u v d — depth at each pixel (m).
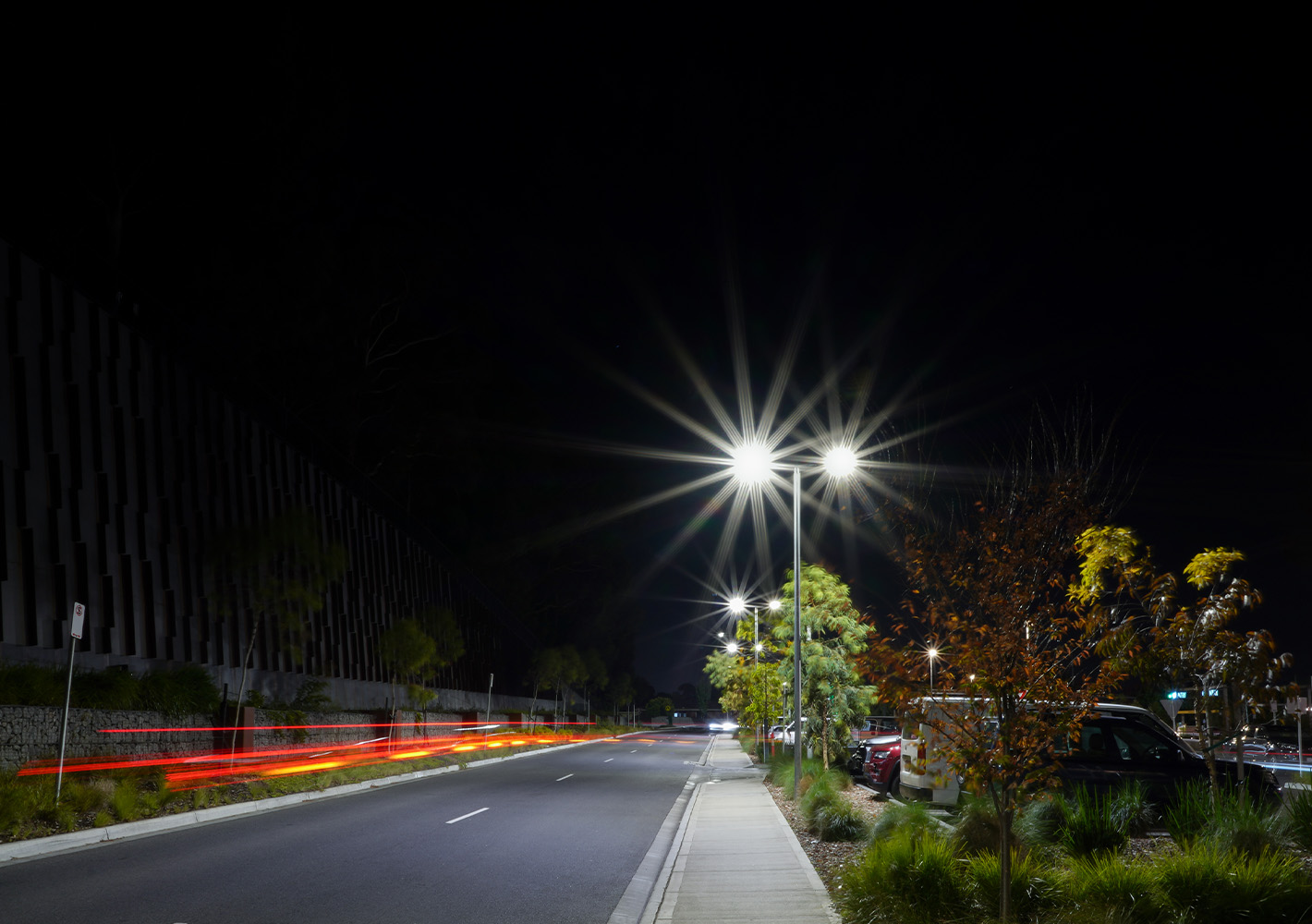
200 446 31.52
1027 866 8.89
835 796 16.31
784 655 28.22
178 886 10.92
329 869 12.24
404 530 57.22
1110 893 8.42
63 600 23.62
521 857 13.69
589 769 33.81
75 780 17.88
